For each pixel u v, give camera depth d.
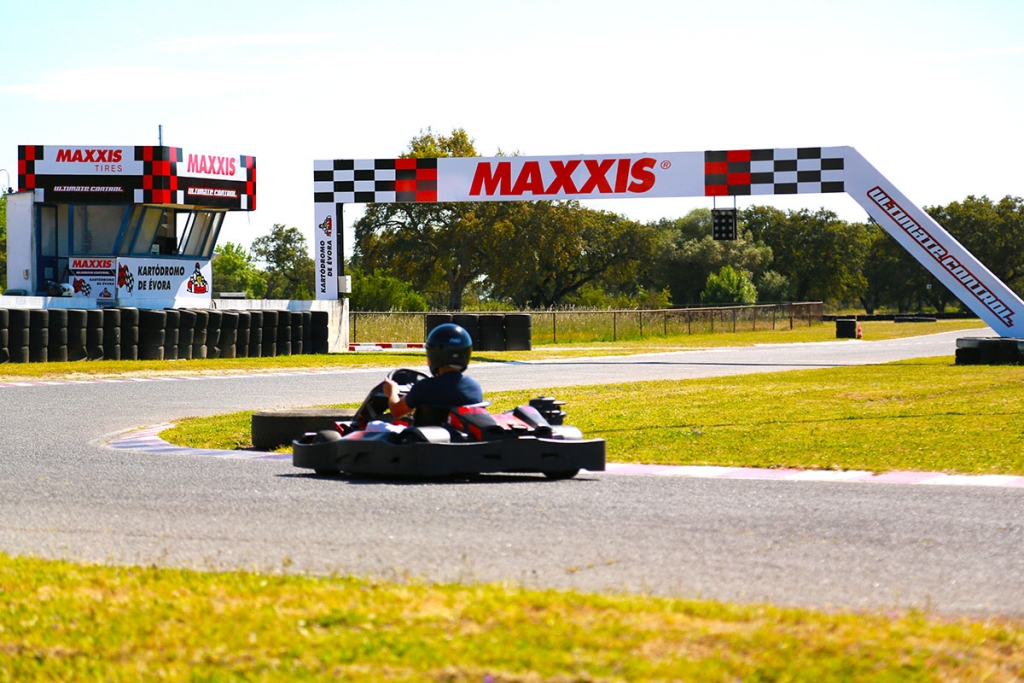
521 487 16.33
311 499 15.06
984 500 15.20
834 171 55.28
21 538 12.39
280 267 187.62
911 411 27.55
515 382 40.31
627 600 8.93
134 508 14.45
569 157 57.94
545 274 149.25
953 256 53.44
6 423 27.09
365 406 18.41
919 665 7.34
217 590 9.37
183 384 40.56
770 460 19.75
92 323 48.06
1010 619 8.91
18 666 7.59
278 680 7.10
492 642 7.65
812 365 50.91
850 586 10.05
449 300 129.38
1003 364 48.56
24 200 70.00
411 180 59.56
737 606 8.84
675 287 181.62
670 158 57.00
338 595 9.10
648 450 21.23
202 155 72.00
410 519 13.43
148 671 7.40
